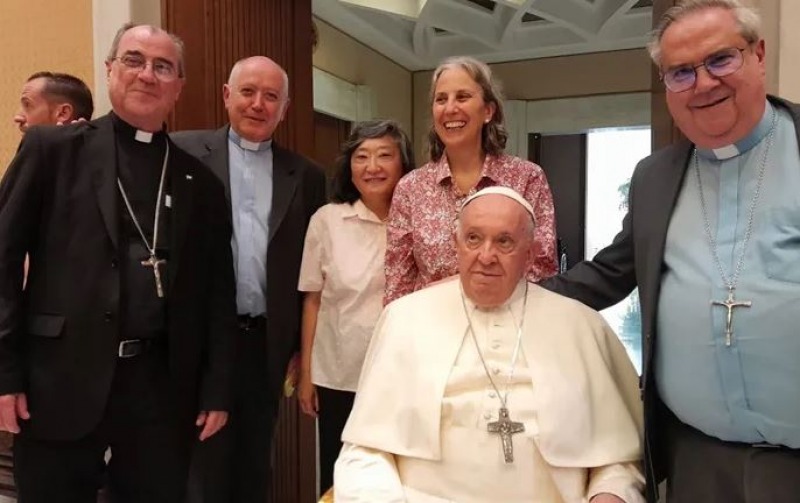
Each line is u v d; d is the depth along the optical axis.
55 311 2.10
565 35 6.98
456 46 7.39
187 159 2.37
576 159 8.18
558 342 2.06
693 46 1.60
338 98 6.49
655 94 2.67
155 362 2.26
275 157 2.89
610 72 7.37
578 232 8.26
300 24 3.76
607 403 2.03
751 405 1.63
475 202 2.05
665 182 1.81
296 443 3.81
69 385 2.10
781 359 1.57
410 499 1.93
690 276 1.70
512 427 1.93
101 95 3.13
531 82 7.69
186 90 3.12
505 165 2.41
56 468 2.16
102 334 2.12
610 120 7.41
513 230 2.01
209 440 2.69
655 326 1.78
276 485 3.65
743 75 1.59
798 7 2.32
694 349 1.68
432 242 2.41
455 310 2.13
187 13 3.13
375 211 2.79
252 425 2.83
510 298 2.12
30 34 3.27
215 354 2.42
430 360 2.04
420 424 1.98
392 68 7.61
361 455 2.02
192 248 2.32
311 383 2.90
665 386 1.78
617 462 1.95
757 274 1.61
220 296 2.45
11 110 3.34
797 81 2.34
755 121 1.65
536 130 7.73
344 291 2.72
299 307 2.93
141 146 2.27
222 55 3.27
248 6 3.40
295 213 2.84
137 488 2.30
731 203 1.68
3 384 2.04
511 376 2.00
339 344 2.74
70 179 2.14
